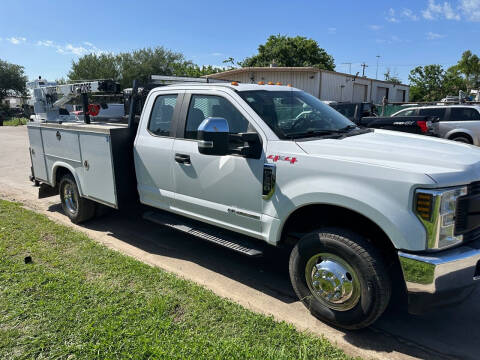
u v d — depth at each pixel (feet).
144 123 15.35
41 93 20.81
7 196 24.91
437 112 44.24
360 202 9.32
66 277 12.64
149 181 15.23
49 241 16.15
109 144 15.47
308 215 11.51
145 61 143.33
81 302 11.14
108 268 13.56
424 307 8.91
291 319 10.96
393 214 8.91
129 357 8.79
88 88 17.93
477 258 8.95
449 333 10.43
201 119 13.38
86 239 16.46
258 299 12.13
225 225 12.75
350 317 9.95
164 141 14.37
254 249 12.07
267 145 11.35
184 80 17.43
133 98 15.92
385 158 9.64
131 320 10.25
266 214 11.41
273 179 11.06
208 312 10.84
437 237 8.69
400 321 10.98
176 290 12.01
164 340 9.45
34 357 8.95
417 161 9.37
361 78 104.22
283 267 14.57
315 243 10.28
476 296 12.46
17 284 12.15
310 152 10.57
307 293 10.91
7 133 76.13
